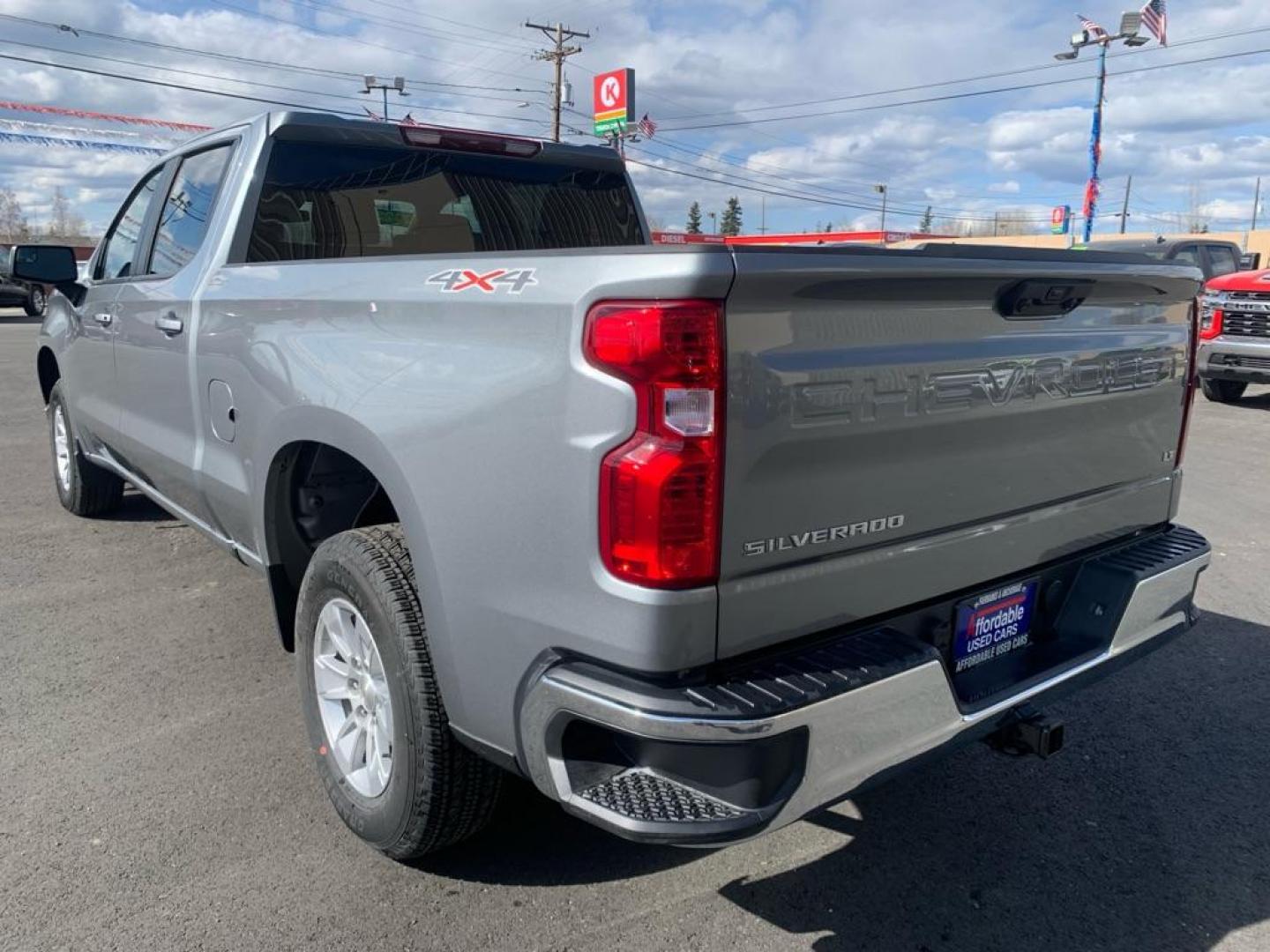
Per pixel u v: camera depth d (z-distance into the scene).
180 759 3.36
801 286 2.00
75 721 3.62
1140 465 3.09
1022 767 3.46
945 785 3.34
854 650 2.21
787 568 2.12
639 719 1.94
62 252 5.08
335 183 3.81
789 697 1.99
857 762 2.12
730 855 2.92
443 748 2.49
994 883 2.81
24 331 21.09
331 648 2.97
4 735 3.51
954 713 2.32
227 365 3.34
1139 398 3.00
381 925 2.57
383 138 3.89
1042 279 2.46
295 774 3.28
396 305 2.51
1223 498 7.20
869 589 2.28
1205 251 16.67
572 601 2.06
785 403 2.02
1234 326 11.16
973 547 2.53
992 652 2.71
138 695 3.84
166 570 5.26
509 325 2.16
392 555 2.61
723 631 2.02
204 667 4.08
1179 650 4.45
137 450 4.47
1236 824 3.12
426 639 2.48
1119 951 2.54
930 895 2.76
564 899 2.70
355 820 2.82
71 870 2.75
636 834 1.96
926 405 2.29
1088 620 2.90
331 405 2.68
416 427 2.37
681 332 1.89
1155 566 2.95
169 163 4.46
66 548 5.61
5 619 4.57
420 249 4.04
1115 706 3.92
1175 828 3.09
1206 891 2.79
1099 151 28.86
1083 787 3.33
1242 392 11.82
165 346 3.90
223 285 3.44
